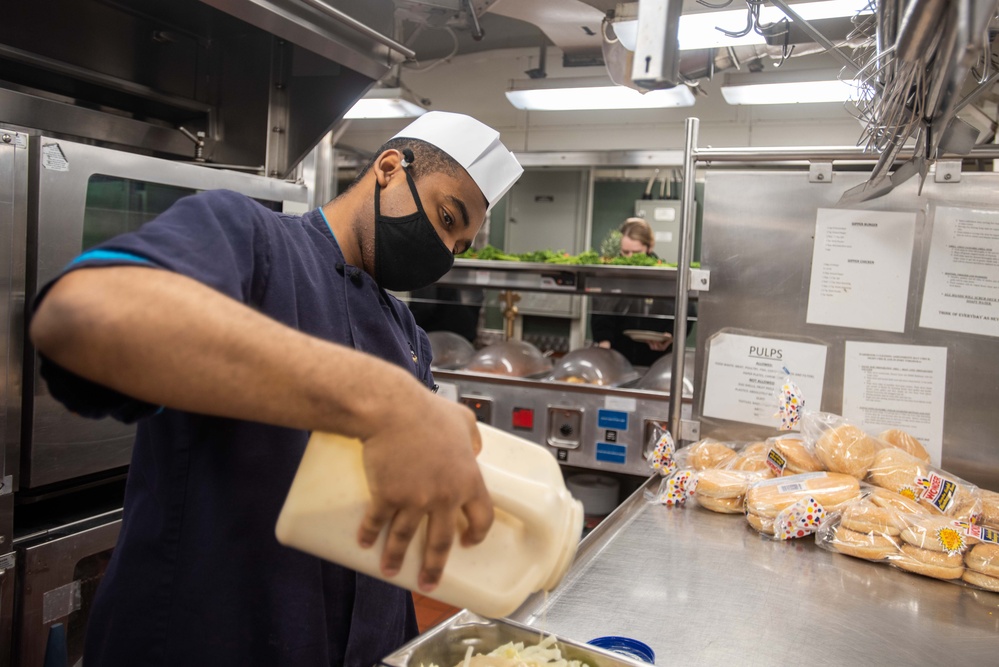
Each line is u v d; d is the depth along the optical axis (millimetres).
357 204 1152
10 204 1612
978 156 1773
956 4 889
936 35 949
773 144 5918
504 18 5527
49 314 586
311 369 603
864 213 1883
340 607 1071
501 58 6398
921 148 1369
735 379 2012
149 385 587
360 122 7059
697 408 2057
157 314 580
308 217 1152
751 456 1859
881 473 1623
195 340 582
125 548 1003
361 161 6102
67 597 1764
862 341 1896
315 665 1004
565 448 2943
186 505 967
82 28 2252
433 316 5543
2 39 2041
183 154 2635
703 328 2043
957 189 1803
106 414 699
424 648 913
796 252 1945
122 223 1888
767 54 3059
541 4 2830
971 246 1799
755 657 1062
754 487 1663
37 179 1658
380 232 1131
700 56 3066
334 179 5938
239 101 2723
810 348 1940
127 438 1926
